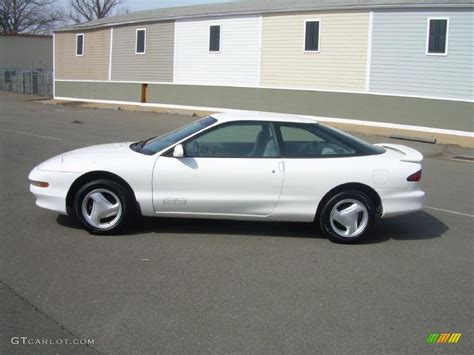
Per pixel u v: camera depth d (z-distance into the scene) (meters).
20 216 6.72
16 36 45.84
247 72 24.80
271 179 6.10
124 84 30.55
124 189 6.04
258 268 5.25
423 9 19.88
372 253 5.92
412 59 20.38
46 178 6.06
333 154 6.29
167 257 5.45
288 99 23.59
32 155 11.63
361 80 21.56
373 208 6.25
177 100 27.78
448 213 8.11
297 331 3.93
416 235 6.76
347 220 6.20
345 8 21.38
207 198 6.09
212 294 4.55
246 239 6.21
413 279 5.14
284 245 6.06
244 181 6.09
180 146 6.00
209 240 6.10
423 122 20.39
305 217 6.22
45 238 5.90
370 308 4.41
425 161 14.34
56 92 35.34
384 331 3.99
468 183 10.96
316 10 22.19
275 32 23.58
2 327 3.82
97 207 6.03
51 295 4.39
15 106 28.66
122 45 30.28
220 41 25.48
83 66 33.31
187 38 26.84
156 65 28.55
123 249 5.64
